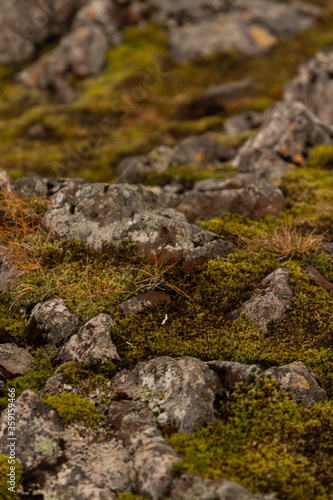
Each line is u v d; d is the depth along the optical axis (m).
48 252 5.29
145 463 3.08
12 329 4.57
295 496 2.95
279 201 6.79
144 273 5.00
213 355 4.30
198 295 4.89
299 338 4.44
